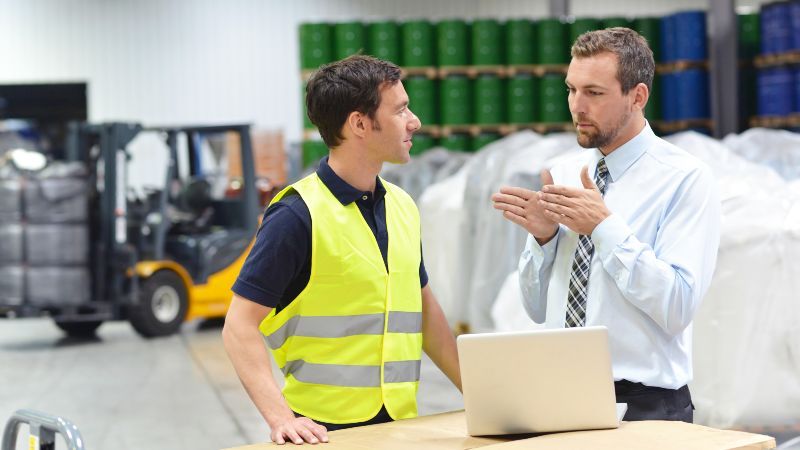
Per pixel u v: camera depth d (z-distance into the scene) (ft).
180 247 33.78
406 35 36.11
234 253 34.04
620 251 7.77
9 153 31.65
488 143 35.83
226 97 50.78
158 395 23.59
